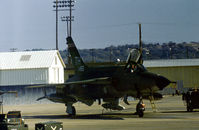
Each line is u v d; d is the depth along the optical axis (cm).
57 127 4431
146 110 8588
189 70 17900
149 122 5931
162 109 8812
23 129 4856
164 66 17900
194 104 7719
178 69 17938
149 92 6894
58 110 10188
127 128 5262
